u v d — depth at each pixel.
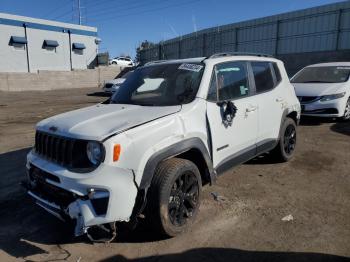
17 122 11.46
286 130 5.95
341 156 6.45
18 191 5.04
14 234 3.83
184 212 3.76
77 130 3.35
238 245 3.51
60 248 3.54
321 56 24.19
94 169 3.12
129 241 3.63
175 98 4.16
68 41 40.41
